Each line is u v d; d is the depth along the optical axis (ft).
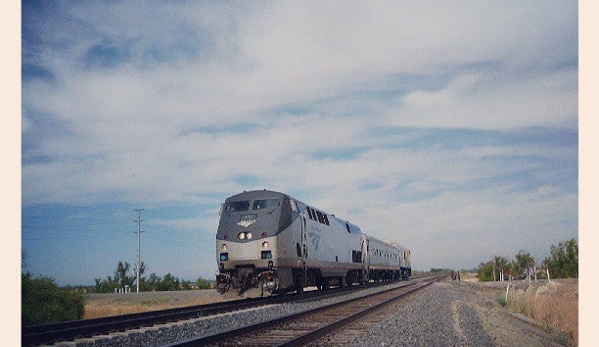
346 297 77.92
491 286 123.54
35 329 39.81
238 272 65.10
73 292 64.08
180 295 109.50
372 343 33.96
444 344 34.86
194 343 30.94
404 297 74.08
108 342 35.60
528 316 56.54
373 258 132.77
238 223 66.03
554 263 125.49
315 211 84.38
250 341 34.30
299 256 71.15
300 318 46.57
